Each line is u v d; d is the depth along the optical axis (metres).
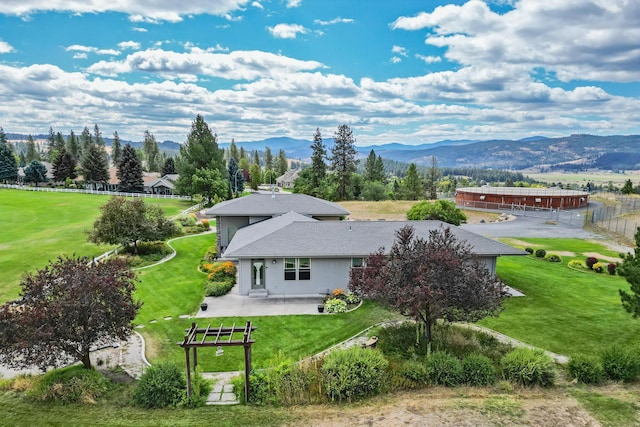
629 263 14.12
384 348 15.52
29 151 136.62
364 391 12.34
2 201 66.31
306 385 12.54
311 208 31.91
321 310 19.94
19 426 10.77
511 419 10.73
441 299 13.63
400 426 10.48
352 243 22.34
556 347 15.95
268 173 145.00
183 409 11.79
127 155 87.44
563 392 12.34
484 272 14.65
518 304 20.66
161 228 33.59
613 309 20.00
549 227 46.94
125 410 11.73
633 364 13.08
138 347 16.34
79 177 103.31
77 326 12.84
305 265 22.16
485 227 47.03
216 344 12.05
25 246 35.69
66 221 49.78
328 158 85.50
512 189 75.50
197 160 73.94
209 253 31.38
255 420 11.07
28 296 13.01
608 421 10.58
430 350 14.58
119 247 34.22
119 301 13.37
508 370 13.16
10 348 12.09
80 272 13.33
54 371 13.56
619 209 62.34
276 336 17.25
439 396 12.20
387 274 14.73
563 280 25.05
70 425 10.86
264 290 22.23
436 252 14.40
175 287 24.22
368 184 84.69
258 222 29.88
